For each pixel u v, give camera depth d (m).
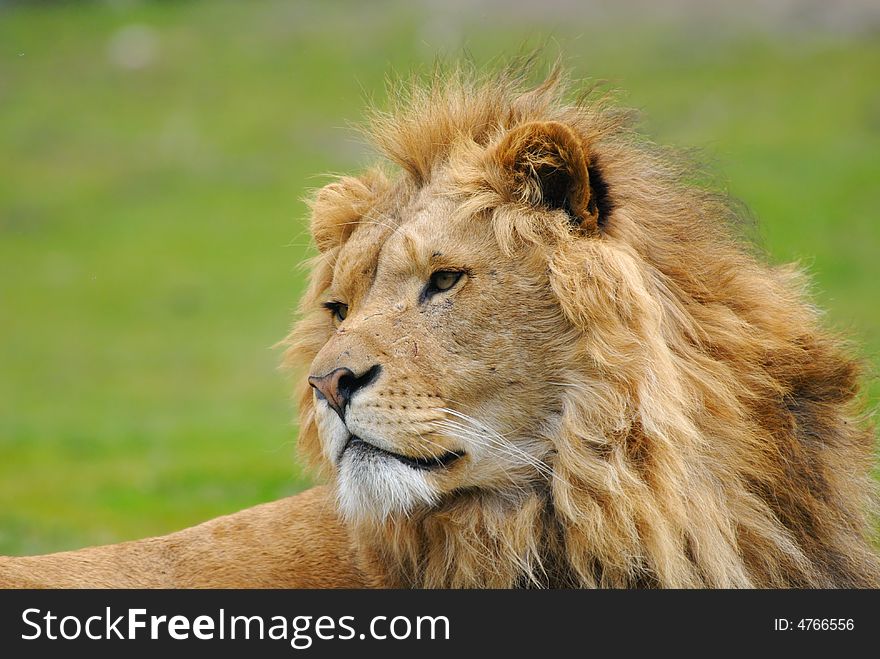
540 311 8.77
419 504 9.02
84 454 29.92
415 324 8.80
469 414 8.74
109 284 62.25
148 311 57.88
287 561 9.83
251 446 30.52
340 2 101.25
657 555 8.46
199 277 62.81
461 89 10.12
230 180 76.50
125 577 9.66
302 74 89.31
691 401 8.62
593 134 9.55
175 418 37.38
